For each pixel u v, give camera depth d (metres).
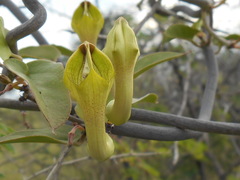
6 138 0.11
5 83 0.11
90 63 0.09
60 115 0.10
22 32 0.10
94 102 0.09
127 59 0.10
